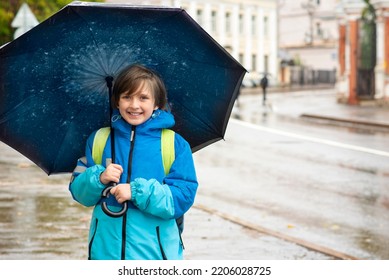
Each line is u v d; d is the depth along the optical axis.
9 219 11.46
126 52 4.85
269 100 56.97
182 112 5.09
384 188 16.23
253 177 17.73
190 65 4.93
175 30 4.75
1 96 4.83
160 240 4.72
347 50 49.53
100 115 5.11
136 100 4.65
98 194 4.68
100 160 4.79
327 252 9.87
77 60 4.84
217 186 16.30
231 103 5.02
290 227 11.94
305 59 106.19
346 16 49.12
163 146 4.72
